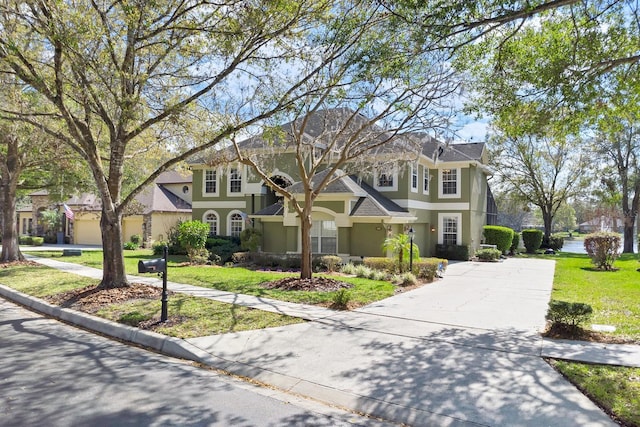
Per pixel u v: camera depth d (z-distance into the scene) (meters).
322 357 6.37
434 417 4.54
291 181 21.98
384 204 20.45
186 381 5.61
